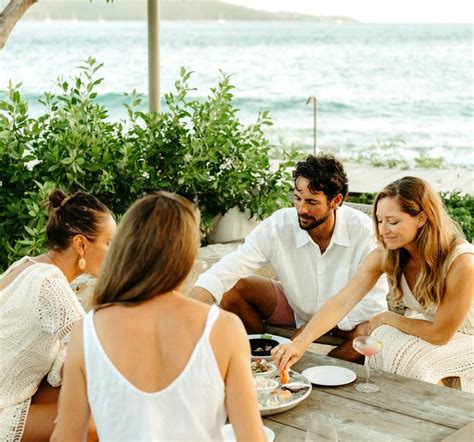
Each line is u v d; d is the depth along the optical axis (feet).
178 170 20.30
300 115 102.89
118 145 19.29
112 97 106.73
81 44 209.56
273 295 13.30
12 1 18.88
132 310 5.88
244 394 5.95
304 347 9.99
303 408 8.89
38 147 18.06
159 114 20.52
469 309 10.78
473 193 28.94
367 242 12.38
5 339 8.99
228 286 12.30
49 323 8.92
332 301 10.62
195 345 5.81
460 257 10.40
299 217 12.05
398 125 94.32
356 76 138.41
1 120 17.47
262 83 131.34
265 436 6.04
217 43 209.97
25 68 157.17
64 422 6.09
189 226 5.90
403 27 304.09
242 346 5.97
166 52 187.11
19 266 9.37
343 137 86.38
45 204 9.46
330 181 11.66
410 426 8.36
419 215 10.41
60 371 9.21
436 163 58.75
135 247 5.80
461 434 7.98
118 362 5.80
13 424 9.01
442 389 9.32
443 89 120.98
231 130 20.89
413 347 10.80
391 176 32.14
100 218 9.16
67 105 18.79
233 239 21.48
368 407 8.87
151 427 5.82
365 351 9.21
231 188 20.84
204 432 5.92
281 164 21.31
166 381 5.80
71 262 9.35
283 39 221.66
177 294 6.02
